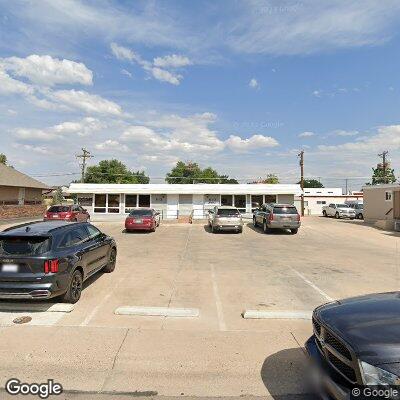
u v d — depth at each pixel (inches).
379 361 114.9
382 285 357.7
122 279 374.3
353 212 1424.7
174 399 158.4
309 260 495.8
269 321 252.5
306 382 171.6
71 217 932.6
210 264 460.1
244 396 160.7
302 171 1736.0
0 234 276.4
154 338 220.7
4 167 1444.4
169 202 1311.5
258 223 955.3
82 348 206.1
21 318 255.6
